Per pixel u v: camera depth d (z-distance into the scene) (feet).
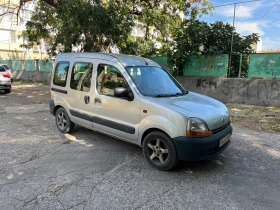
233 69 33.65
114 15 33.94
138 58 15.30
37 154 13.75
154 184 10.48
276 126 20.65
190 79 36.35
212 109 12.05
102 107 14.11
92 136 17.31
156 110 11.43
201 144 10.50
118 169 11.93
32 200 9.12
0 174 11.21
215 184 10.54
